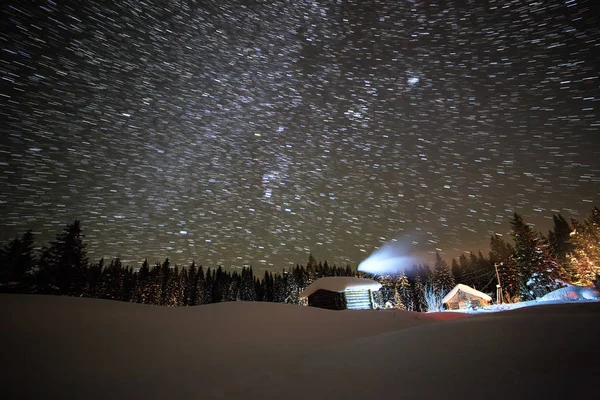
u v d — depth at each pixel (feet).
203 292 216.95
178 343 18.99
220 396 10.53
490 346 12.39
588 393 7.00
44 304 25.08
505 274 151.94
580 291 72.69
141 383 12.28
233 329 24.21
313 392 9.97
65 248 103.86
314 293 76.54
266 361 15.15
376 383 10.02
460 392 8.31
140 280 170.81
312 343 20.56
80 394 11.23
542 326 14.73
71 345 16.61
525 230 131.54
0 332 17.26
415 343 15.02
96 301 29.50
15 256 100.12
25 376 12.46
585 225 131.34
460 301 113.19
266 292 237.04
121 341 18.21
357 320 32.09
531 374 8.72
